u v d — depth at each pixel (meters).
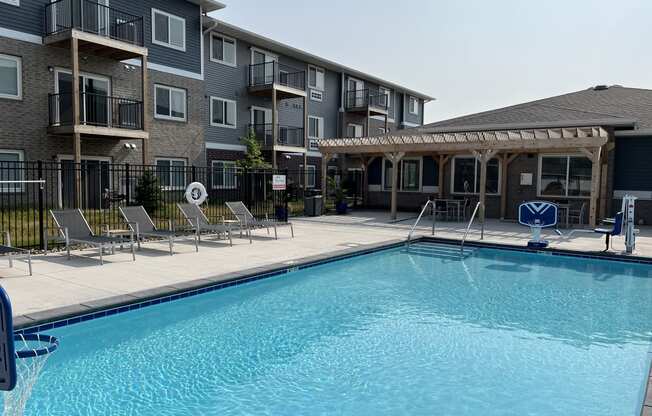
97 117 15.35
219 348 4.87
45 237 8.32
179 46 17.66
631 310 6.39
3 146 13.02
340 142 16.77
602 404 3.77
